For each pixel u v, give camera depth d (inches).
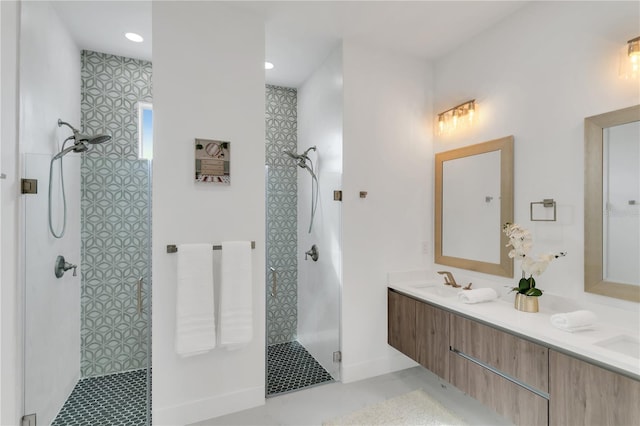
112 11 84.9
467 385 80.7
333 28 96.2
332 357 108.2
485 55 97.2
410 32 98.4
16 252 68.1
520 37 87.0
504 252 90.7
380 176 108.5
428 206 116.6
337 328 105.5
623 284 65.5
